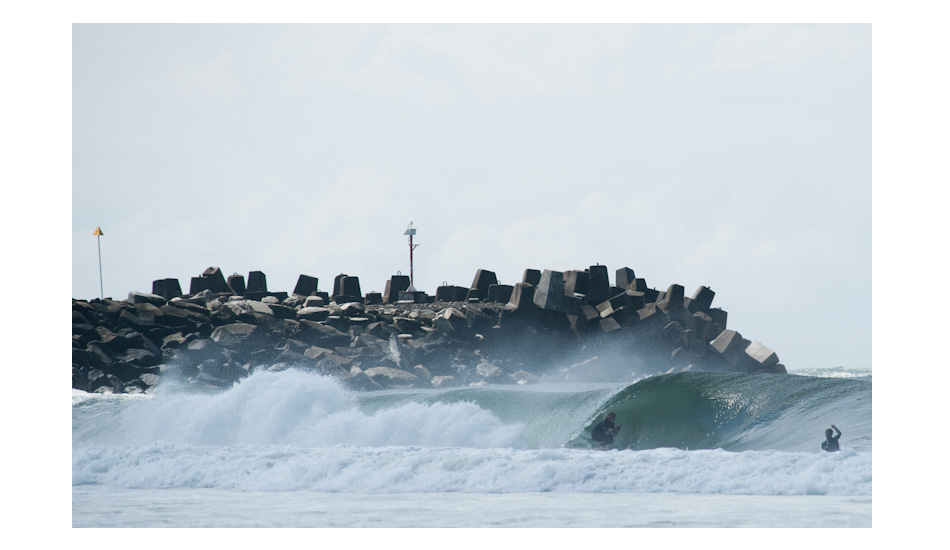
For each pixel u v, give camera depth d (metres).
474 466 60.38
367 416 93.62
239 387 102.94
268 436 96.50
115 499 55.81
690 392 87.94
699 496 52.09
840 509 47.22
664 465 58.50
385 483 58.62
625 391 92.31
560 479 56.91
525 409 95.88
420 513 48.31
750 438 78.12
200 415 101.44
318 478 61.06
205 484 61.78
